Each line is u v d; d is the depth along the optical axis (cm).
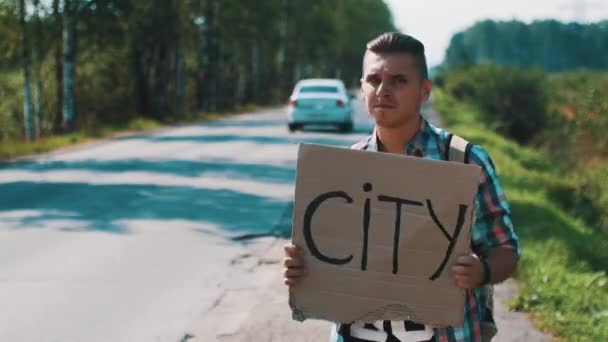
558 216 1127
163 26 3130
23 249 793
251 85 6184
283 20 6094
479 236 265
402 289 255
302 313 261
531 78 3581
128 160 1608
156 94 3394
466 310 263
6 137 3506
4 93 3691
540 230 952
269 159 1628
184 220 946
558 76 4291
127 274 700
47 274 698
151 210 1010
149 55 3488
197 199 1098
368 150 267
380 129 269
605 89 2861
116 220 945
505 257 259
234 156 1684
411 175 253
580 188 1625
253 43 5278
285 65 6675
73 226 909
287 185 1253
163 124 3052
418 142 266
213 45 4628
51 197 1115
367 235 256
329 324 563
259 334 542
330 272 258
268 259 765
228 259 761
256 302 619
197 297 634
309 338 533
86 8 2647
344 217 257
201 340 534
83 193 1150
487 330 272
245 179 1313
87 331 552
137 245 813
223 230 894
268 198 1120
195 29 4272
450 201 252
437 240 253
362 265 257
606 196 1527
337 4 7425
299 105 2353
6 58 2889
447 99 5356
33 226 907
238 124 3030
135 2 2833
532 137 3516
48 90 3628
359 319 258
